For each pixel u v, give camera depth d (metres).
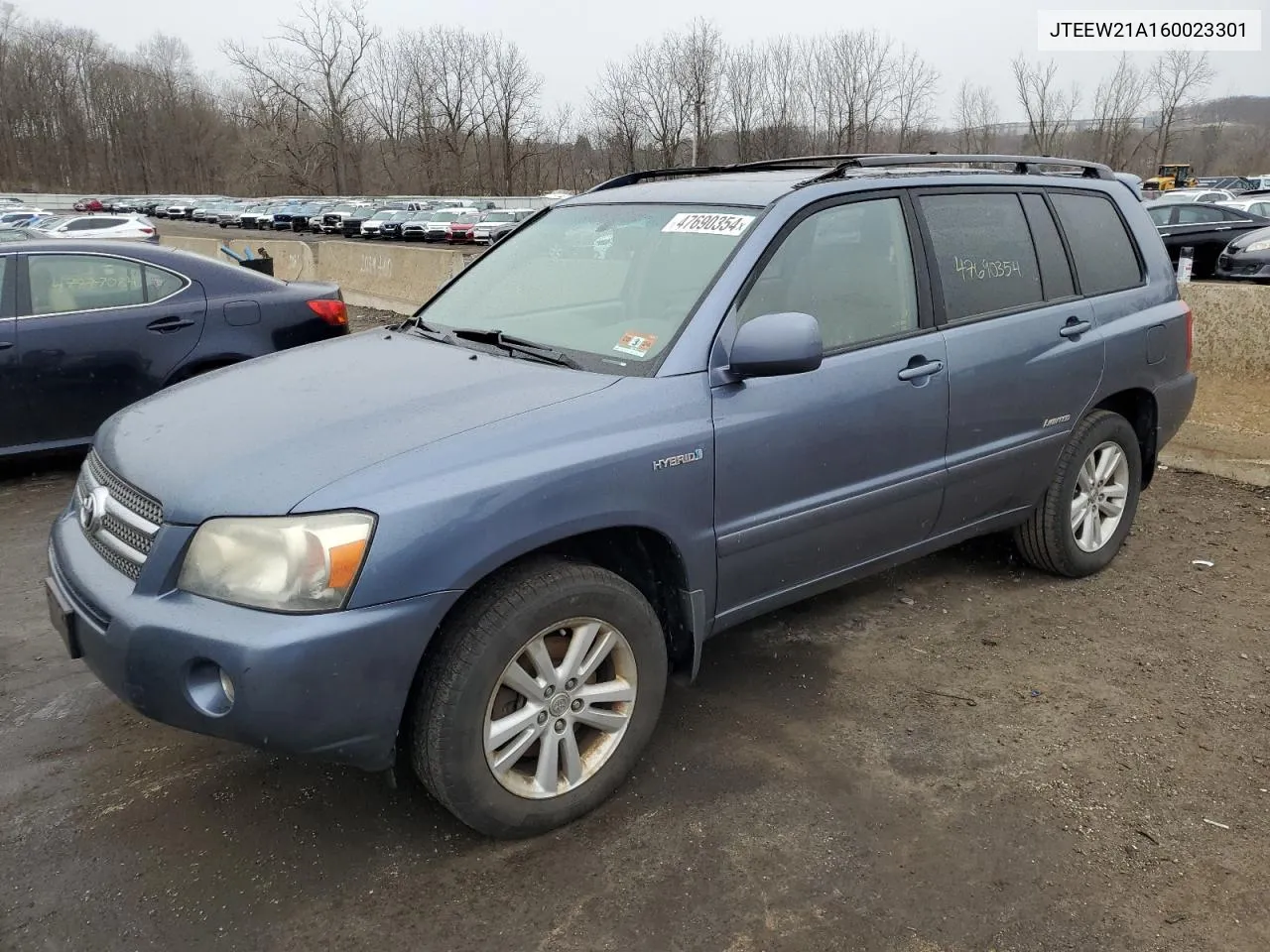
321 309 6.70
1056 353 4.00
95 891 2.55
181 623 2.33
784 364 2.84
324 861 2.67
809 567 3.36
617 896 2.53
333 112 78.50
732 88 53.84
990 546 4.96
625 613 2.78
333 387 3.01
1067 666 3.74
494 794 2.62
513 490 2.50
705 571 3.00
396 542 2.34
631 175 4.33
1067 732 3.29
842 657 3.82
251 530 2.33
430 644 2.53
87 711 3.44
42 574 4.67
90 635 2.52
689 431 2.86
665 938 2.39
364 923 2.44
